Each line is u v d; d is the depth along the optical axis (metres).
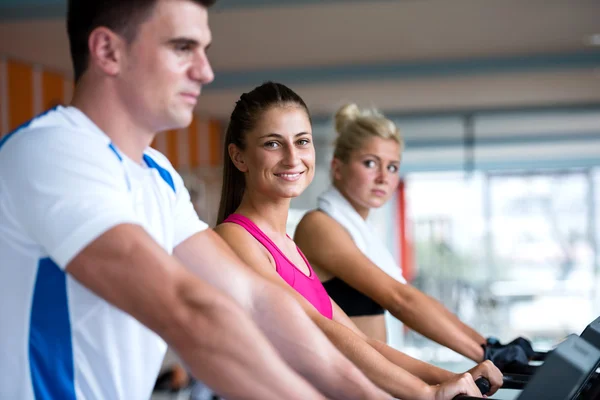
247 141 1.82
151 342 1.14
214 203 9.97
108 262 0.96
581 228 16.05
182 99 1.05
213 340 0.95
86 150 1.02
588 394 1.25
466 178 12.72
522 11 6.40
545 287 11.42
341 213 2.38
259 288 1.30
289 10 6.14
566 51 8.10
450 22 6.72
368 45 7.60
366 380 1.25
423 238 16.16
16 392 1.06
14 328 1.05
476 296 10.65
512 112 11.44
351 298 2.26
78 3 1.05
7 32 6.47
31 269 1.04
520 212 16.22
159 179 1.20
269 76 8.81
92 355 1.07
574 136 13.77
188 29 1.03
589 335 1.28
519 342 1.97
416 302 2.10
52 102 8.14
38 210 0.99
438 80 9.09
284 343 1.27
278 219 1.85
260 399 0.97
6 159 1.02
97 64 1.04
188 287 0.96
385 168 2.45
